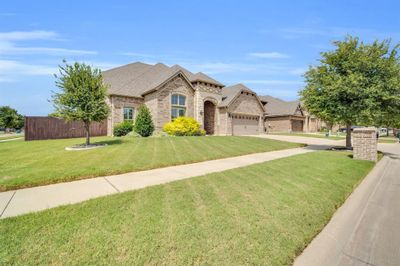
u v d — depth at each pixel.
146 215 3.64
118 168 7.05
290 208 4.17
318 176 6.52
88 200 4.36
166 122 20.42
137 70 26.27
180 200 4.35
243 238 3.08
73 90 11.59
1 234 3.00
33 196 4.68
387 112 13.35
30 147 12.27
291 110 37.81
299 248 3.07
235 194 4.75
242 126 26.45
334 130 47.28
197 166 7.93
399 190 6.07
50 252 2.63
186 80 21.97
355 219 4.18
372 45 13.59
